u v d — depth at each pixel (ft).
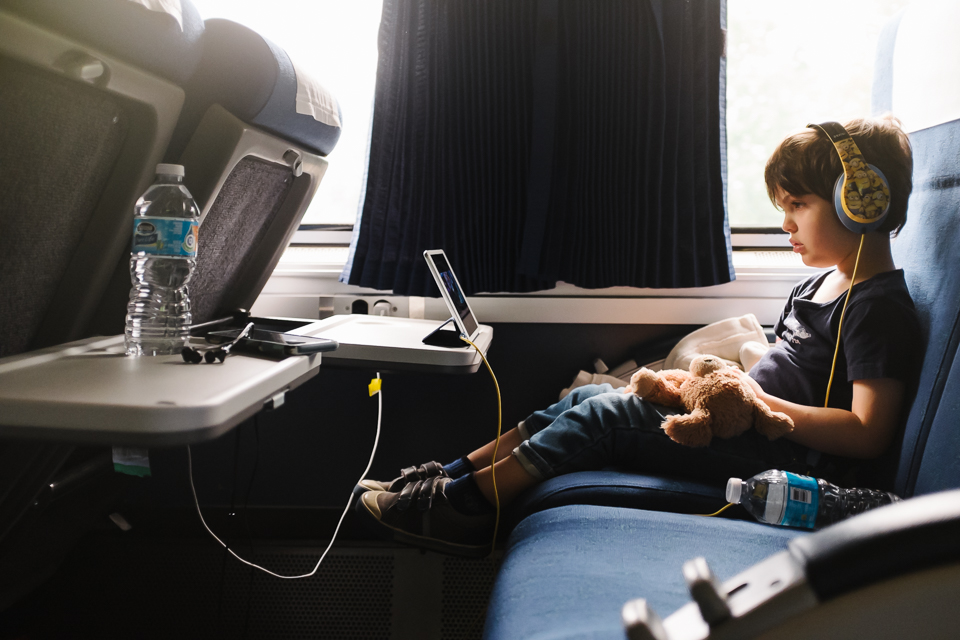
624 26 5.13
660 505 3.34
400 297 5.43
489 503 3.81
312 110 3.51
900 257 3.94
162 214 3.02
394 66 5.18
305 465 5.54
